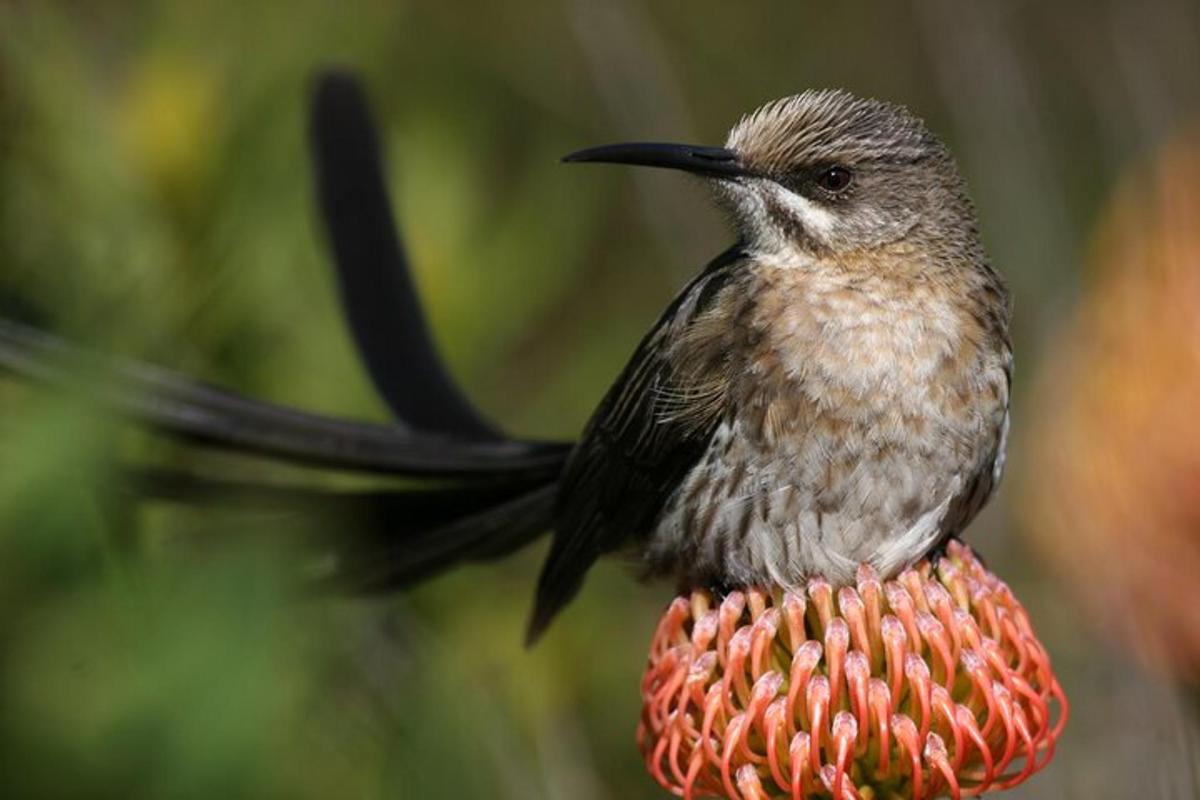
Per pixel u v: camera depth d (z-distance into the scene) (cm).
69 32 838
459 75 1130
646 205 1275
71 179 802
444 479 884
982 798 1017
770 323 799
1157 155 1170
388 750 486
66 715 352
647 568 859
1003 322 816
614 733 1055
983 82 1337
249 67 879
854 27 1528
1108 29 1438
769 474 789
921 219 816
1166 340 988
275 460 826
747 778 664
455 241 945
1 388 646
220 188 841
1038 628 1145
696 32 1528
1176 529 972
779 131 838
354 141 926
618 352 1080
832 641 671
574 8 1292
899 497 786
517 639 1002
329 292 908
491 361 981
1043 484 1157
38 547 385
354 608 862
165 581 377
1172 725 980
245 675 349
